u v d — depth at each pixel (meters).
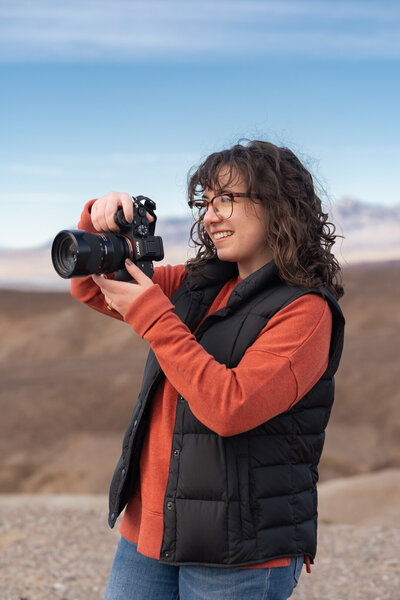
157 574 1.83
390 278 61.41
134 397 25.94
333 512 7.90
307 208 1.83
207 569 1.68
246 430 1.62
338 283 1.93
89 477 19.59
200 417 1.64
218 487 1.66
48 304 58.03
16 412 24.69
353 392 24.09
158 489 1.80
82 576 4.38
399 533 5.46
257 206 1.80
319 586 4.24
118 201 1.82
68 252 1.76
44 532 5.42
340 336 1.80
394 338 32.91
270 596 1.67
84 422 24.17
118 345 44.75
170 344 1.67
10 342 47.47
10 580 4.26
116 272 1.83
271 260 1.80
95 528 5.57
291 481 1.71
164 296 1.74
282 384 1.64
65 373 29.75
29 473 20.25
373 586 4.20
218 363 1.66
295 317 1.70
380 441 20.80
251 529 1.65
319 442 1.79
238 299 1.77
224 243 1.86
